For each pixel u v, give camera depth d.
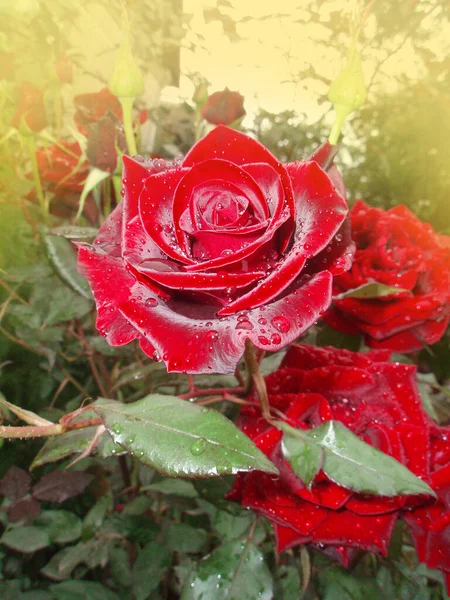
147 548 0.31
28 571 0.37
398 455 0.21
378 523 0.21
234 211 0.16
